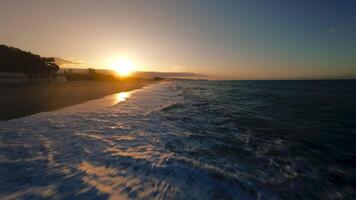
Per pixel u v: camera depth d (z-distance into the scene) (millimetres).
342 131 8781
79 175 4508
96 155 5762
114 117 11500
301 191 4070
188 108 15492
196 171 4820
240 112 13750
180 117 11812
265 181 4430
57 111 12828
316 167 5199
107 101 19062
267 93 33531
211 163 5332
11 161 5215
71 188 3943
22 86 35406
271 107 16344
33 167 4871
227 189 4047
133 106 16188
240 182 4348
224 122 10531
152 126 9523
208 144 6938
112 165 5094
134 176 4508
